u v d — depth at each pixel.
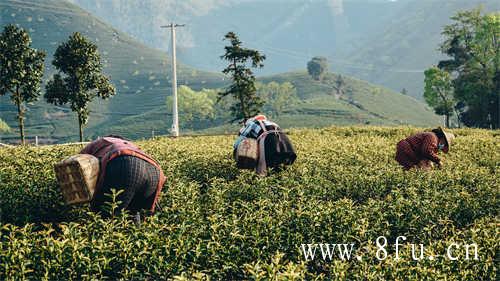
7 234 9.01
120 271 7.13
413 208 9.61
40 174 11.48
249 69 49.53
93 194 8.73
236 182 11.97
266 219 8.24
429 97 71.38
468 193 11.58
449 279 7.01
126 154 8.91
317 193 11.09
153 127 172.50
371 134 29.20
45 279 6.49
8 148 16.34
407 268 6.85
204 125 168.38
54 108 192.75
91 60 37.22
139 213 9.21
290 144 12.91
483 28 65.12
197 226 8.33
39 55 32.91
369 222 8.96
